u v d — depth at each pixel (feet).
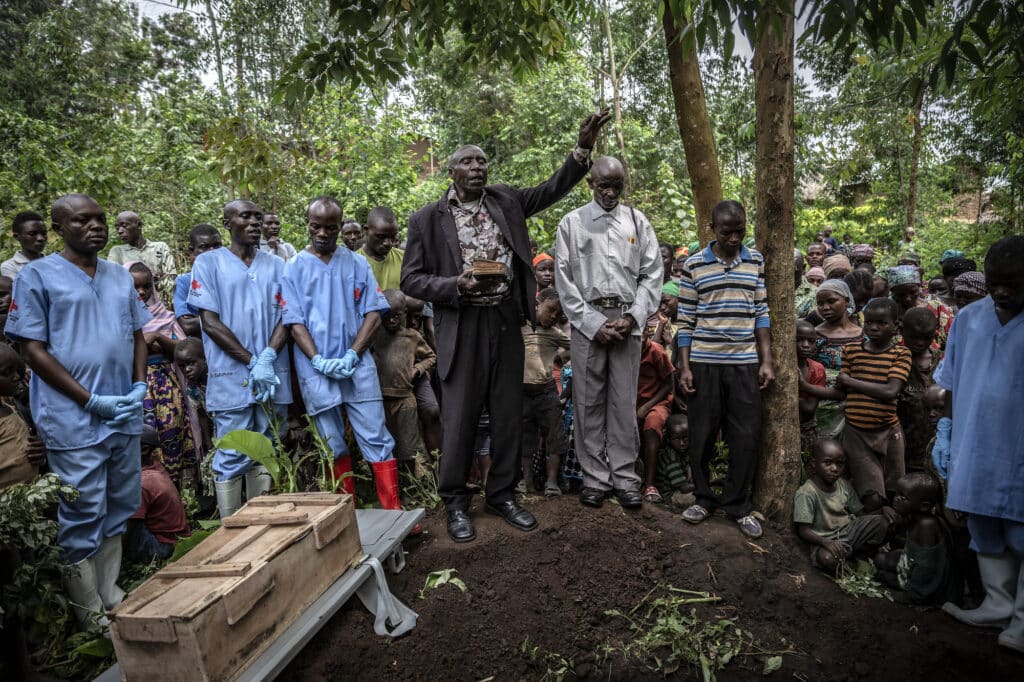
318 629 8.37
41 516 8.98
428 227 11.48
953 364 10.75
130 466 10.36
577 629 10.19
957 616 10.48
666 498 13.62
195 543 9.58
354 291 11.93
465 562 10.77
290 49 36.76
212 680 6.87
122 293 10.32
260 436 10.49
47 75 37.19
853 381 13.03
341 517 9.27
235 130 19.53
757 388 12.34
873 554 11.83
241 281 11.71
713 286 12.32
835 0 8.18
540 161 40.19
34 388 9.66
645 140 43.65
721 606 10.75
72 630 9.76
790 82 12.26
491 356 11.54
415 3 13.02
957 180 51.13
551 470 13.42
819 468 12.23
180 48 47.26
